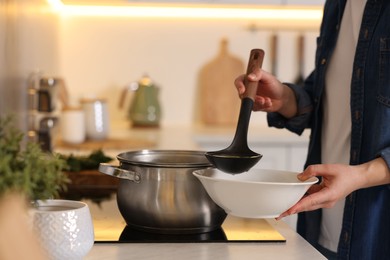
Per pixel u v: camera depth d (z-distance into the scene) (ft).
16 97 6.72
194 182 4.42
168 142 9.63
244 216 4.21
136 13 12.27
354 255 5.36
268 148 10.59
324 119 5.97
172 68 12.41
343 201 5.66
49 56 10.01
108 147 9.29
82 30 12.23
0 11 5.71
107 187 6.34
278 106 5.92
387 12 5.23
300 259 3.95
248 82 4.48
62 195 5.96
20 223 2.54
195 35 12.39
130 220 4.56
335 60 5.83
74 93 12.29
